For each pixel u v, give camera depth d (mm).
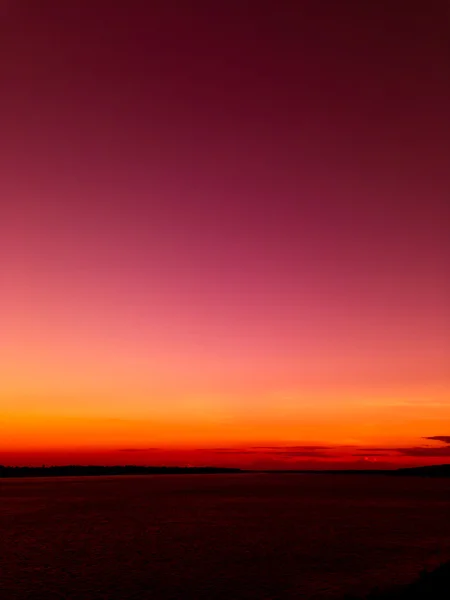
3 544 36500
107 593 23453
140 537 39531
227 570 27734
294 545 35281
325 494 90625
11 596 23062
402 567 28109
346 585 24422
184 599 22453
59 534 41312
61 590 23984
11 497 86500
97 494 94062
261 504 68875
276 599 22281
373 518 51000
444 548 33688
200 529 43844
